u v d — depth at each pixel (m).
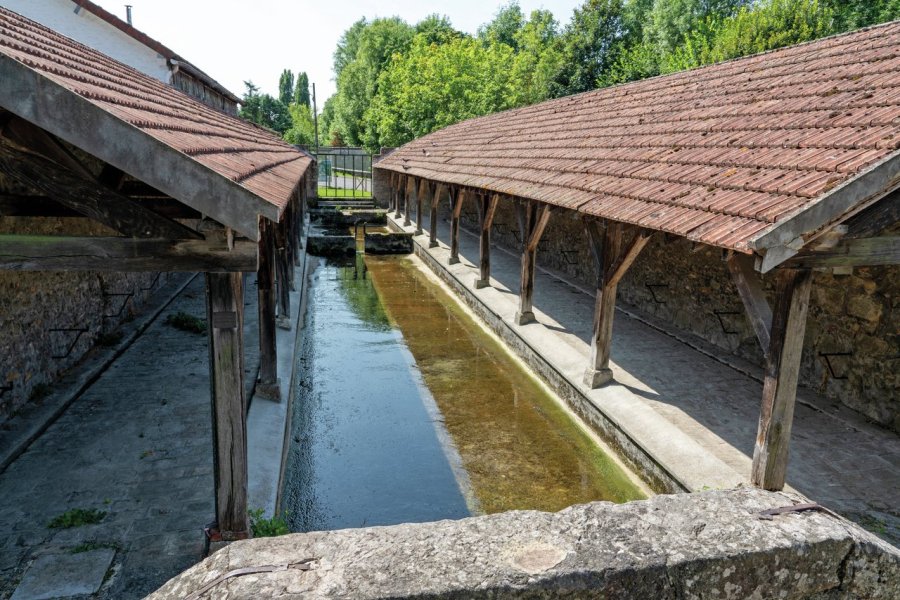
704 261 8.49
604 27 32.69
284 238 9.38
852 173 3.70
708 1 32.06
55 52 4.99
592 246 7.05
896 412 5.76
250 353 8.32
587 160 8.11
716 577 2.00
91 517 4.50
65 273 7.21
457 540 2.06
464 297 12.70
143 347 8.43
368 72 45.22
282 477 5.69
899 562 2.15
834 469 5.20
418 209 19.11
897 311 5.67
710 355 8.02
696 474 5.22
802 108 5.61
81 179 3.13
